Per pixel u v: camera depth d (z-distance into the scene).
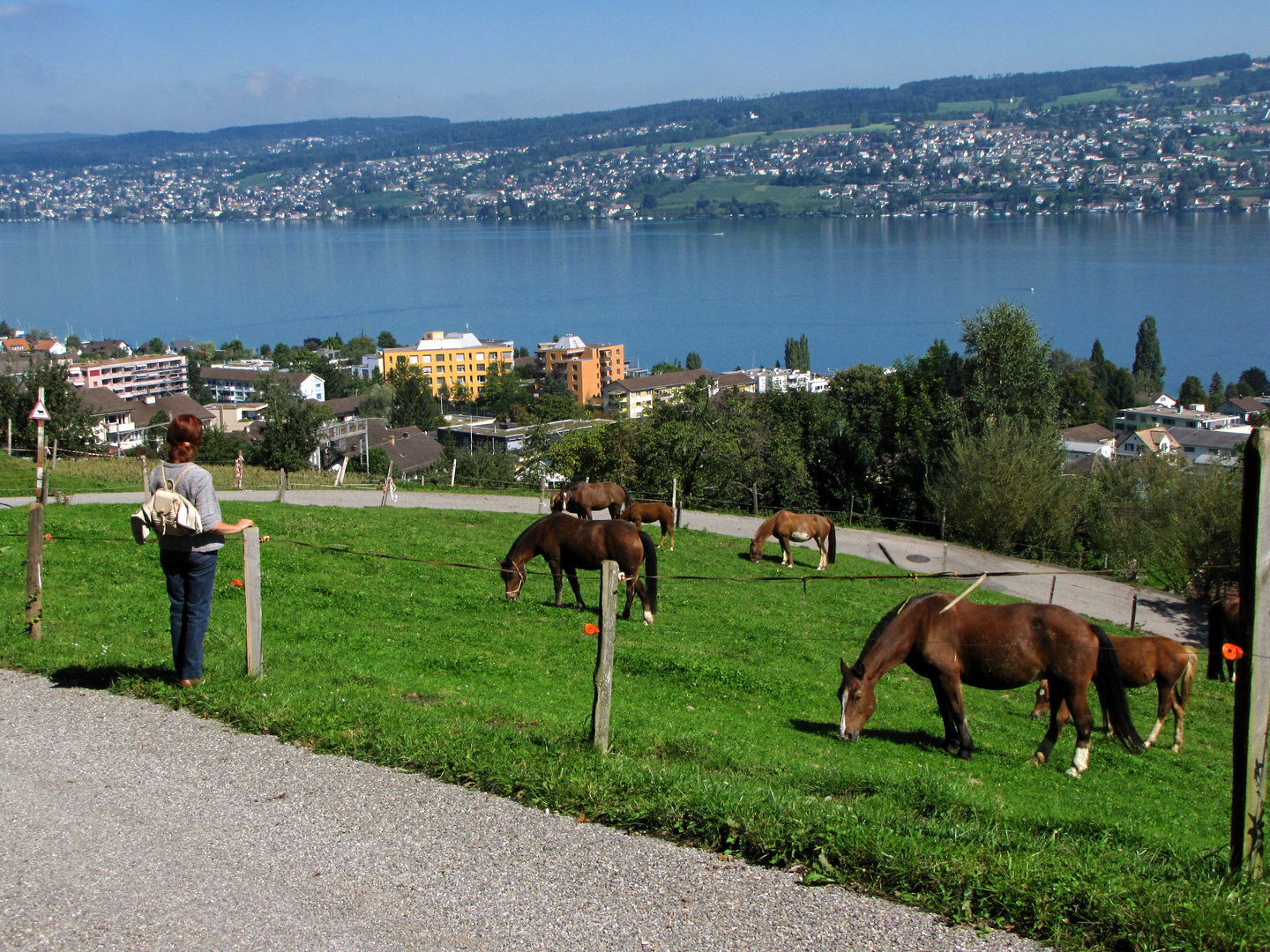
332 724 9.56
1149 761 14.26
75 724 9.73
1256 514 6.61
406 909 6.50
